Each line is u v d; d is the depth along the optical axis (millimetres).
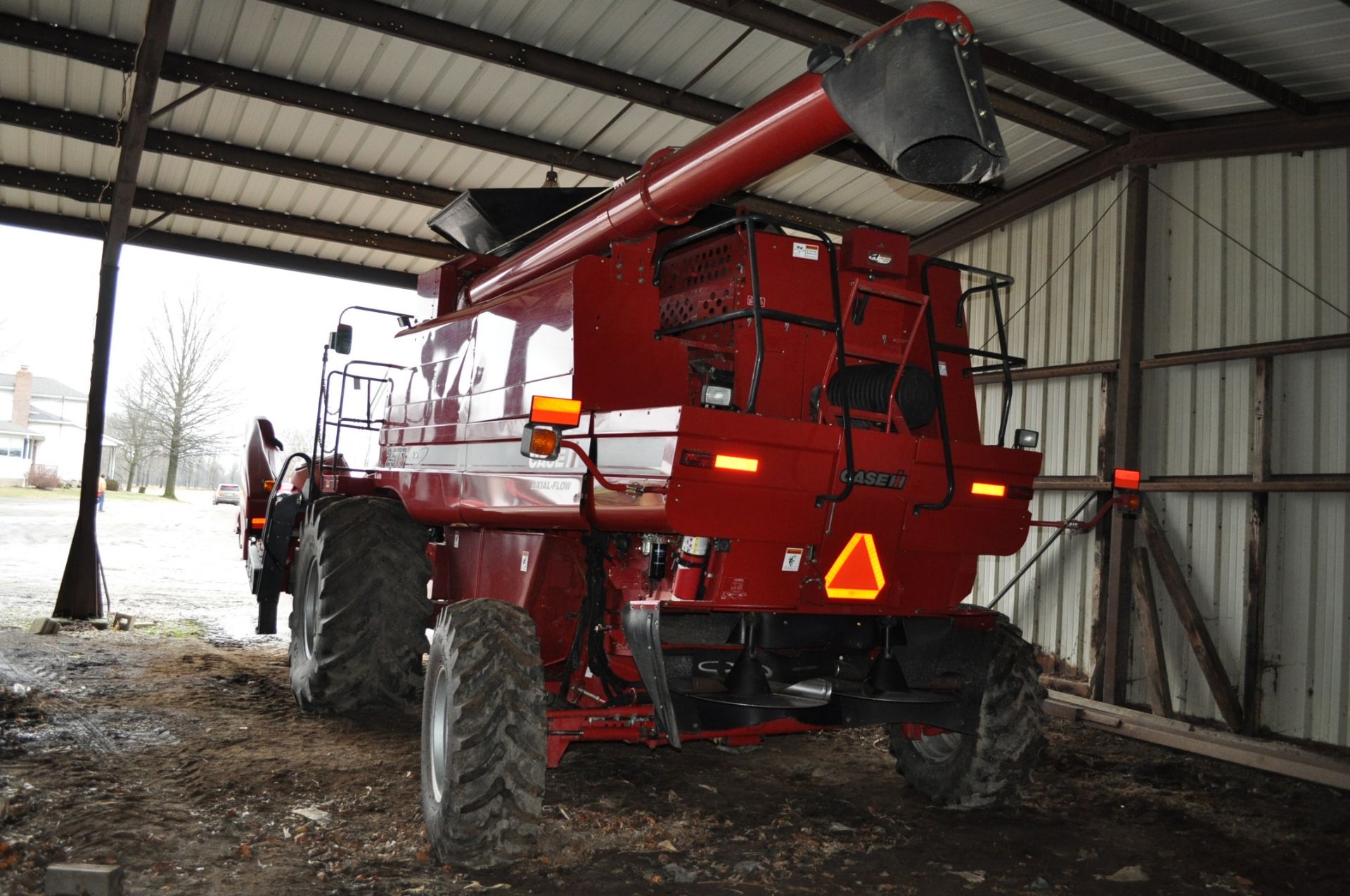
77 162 8852
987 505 4324
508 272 5594
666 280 4891
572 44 7172
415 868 3703
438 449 5531
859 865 4004
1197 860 4301
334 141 8508
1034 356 8805
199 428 43312
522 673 3811
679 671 4113
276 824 4062
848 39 6578
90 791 4227
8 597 10219
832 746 6172
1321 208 6785
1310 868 4254
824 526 3926
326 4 6500
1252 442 6973
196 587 12750
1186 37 6273
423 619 5922
